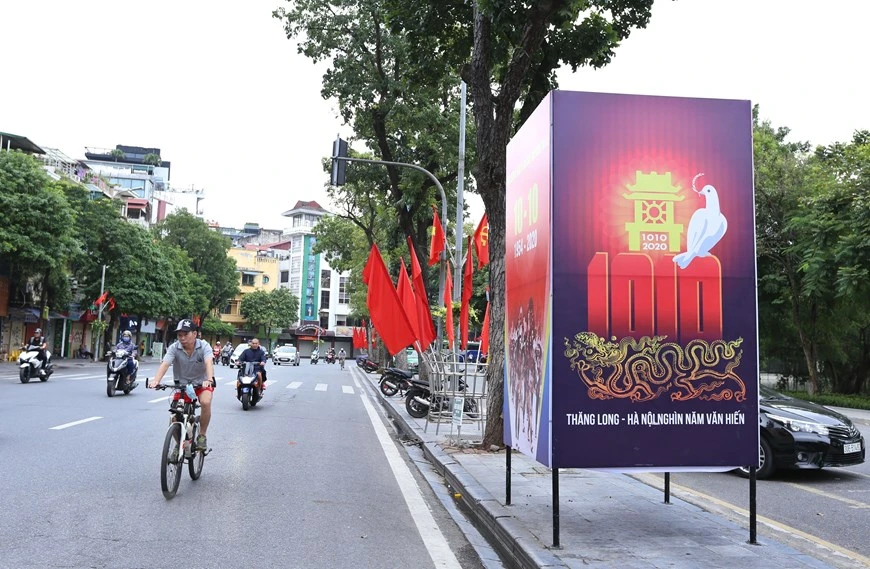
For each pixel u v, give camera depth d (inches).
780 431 350.3
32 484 274.5
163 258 1884.8
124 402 625.3
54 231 1197.7
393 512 265.3
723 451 203.0
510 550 207.6
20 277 1435.8
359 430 526.9
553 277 201.3
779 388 1357.0
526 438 228.1
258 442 427.8
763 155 1074.7
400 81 761.0
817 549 227.1
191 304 2186.3
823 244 890.7
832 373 1253.1
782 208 1044.5
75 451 354.0
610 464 198.5
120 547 199.3
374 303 487.8
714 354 205.0
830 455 343.6
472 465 346.9
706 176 209.5
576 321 200.8
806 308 1103.6
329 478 324.5
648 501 263.6
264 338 3314.5
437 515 266.8
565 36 427.2
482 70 398.9
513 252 254.8
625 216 205.5
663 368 202.8
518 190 249.8
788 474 377.7
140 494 266.4
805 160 1074.1
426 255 936.9
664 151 208.7
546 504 255.0
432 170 842.2
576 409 198.8
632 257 204.7
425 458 407.8
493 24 377.1
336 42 760.3
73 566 181.0
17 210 1135.6
